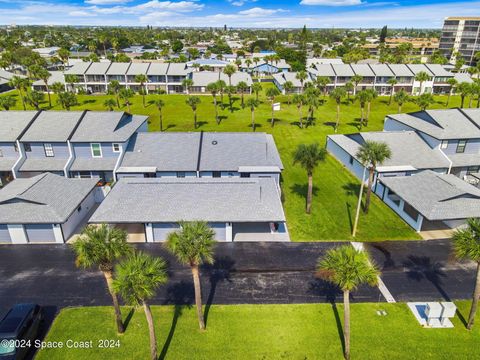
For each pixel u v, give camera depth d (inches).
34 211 1298.0
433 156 1818.4
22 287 1080.2
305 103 2780.5
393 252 1264.8
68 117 1822.1
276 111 3400.6
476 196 1375.5
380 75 4183.1
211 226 1305.4
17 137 1664.6
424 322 958.4
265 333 919.0
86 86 4247.0
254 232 1384.1
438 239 1347.2
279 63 5605.3
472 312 916.6
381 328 936.3
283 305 1014.4
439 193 1408.7
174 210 1317.7
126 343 885.8
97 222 1268.5
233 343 888.3
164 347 873.5
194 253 797.9
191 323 948.0
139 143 1818.4
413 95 4158.5
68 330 925.2
